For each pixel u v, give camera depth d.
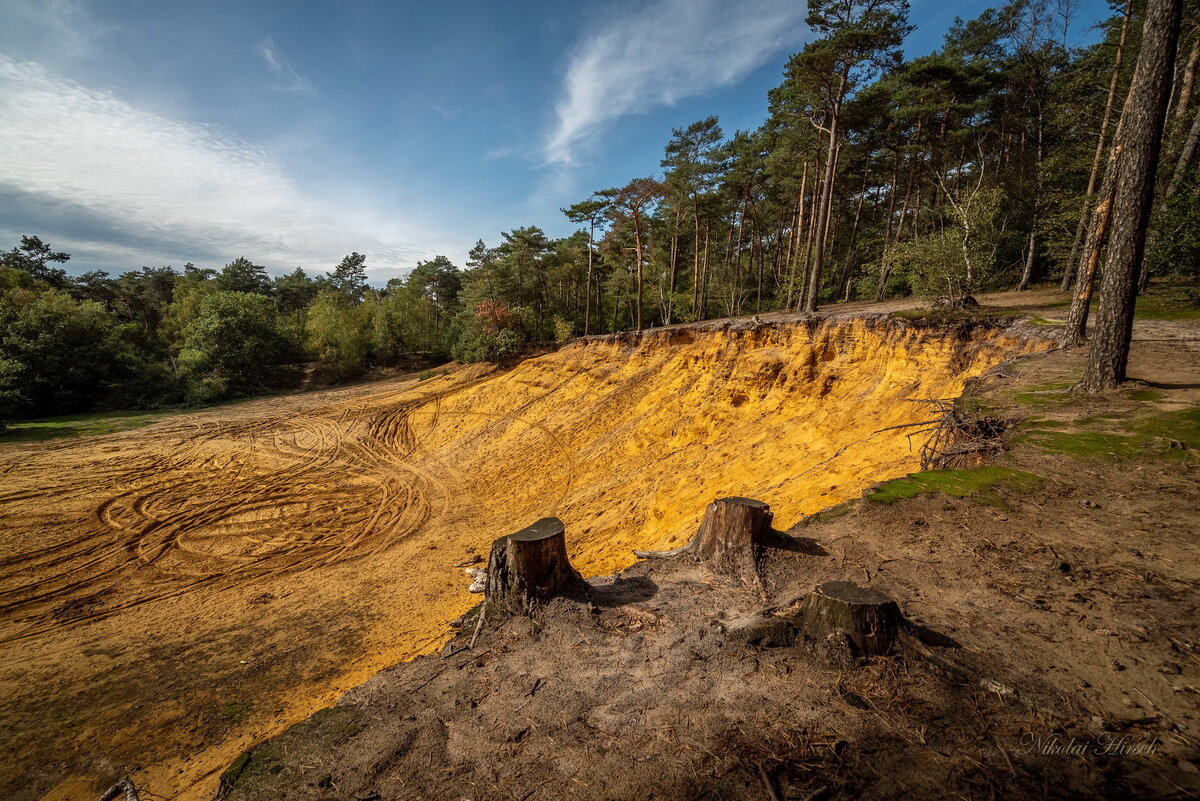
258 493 19.97
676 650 3.59
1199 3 17.38
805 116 26.91
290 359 47.22
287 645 9.84
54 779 6.62
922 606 3.78
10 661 9.52
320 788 2.64
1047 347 12.12
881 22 21.34
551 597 4.36
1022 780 2.23
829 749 2.53
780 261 48.62
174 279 79.81
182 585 12.74
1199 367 9.64
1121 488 5.51
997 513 5.23
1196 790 2.12
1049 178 21.81
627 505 14.71
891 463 9.77
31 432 29.44
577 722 2.97
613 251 47.09
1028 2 24.78
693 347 22.80
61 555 14.43
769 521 4.89
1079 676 2.91
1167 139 15.84
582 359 29.20
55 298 38.78
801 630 3.49
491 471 21.72
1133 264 8.20
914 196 38.66
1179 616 3.40
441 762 2.76
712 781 2.41
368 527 16.72
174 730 7.48
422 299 58.72
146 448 26.19
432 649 8.95
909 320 14.79
